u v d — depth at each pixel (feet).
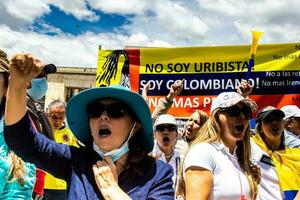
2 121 7.43
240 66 22.15
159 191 6.22
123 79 23.56
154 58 23.27
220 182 8.37
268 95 21.65
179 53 22.99
